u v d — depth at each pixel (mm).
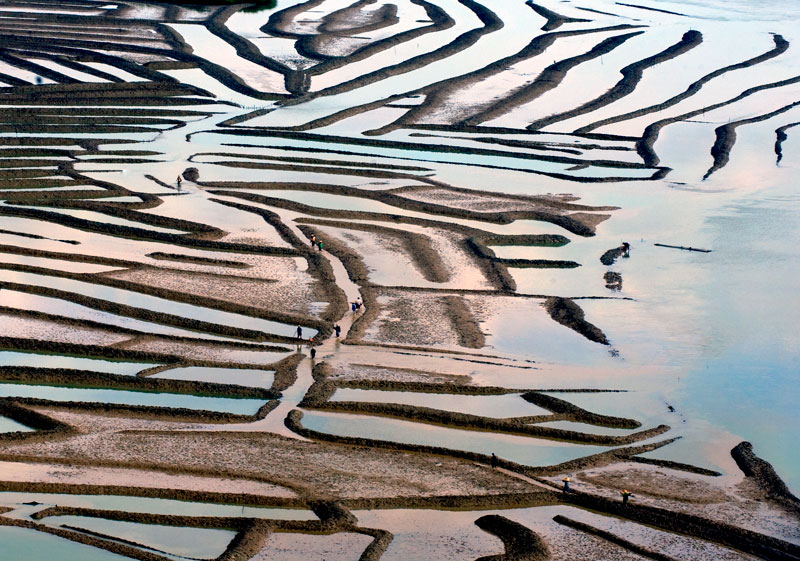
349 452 58688
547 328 77688
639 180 116750
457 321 78000
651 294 84500
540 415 63469
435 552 48625
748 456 58438
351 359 70938
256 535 49250
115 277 84812
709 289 85312
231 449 58562
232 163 120625
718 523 50938
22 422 61906
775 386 68125
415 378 68000
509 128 136375
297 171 119000
